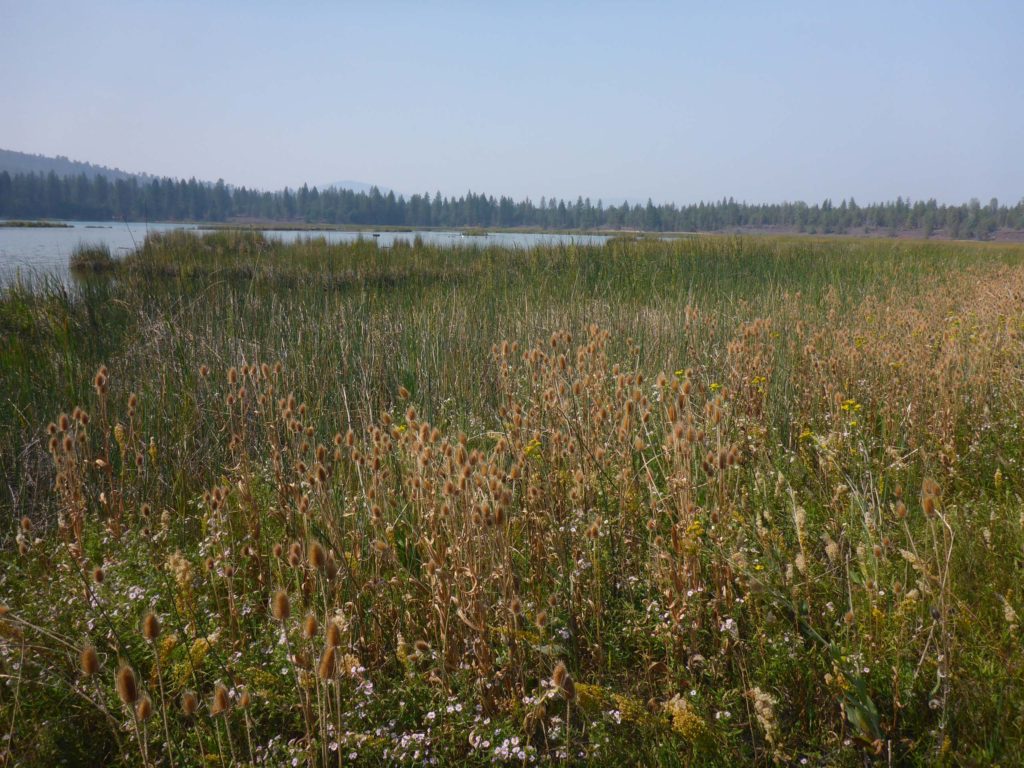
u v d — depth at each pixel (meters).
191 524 3.76
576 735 2.37
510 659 2.47
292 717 2.42
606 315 8.14
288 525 3.18
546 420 4.10
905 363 5.48
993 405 5.01
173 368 5.75
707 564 2.92
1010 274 15.69
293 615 2.71
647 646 2.73
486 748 2.23
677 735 2.26
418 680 2.42
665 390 3.26
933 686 2.36
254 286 11.41
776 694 2.41
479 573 2.59
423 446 2.84
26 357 6.61
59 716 2.30
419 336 7.13
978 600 2.72
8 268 17.62
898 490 3.10
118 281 12.18
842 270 16.48
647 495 3.46
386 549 2.77
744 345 5.61
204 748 2.24
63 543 3.09
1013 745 2.05
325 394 5.60
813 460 4.14
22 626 2.46
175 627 2.62
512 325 7.72
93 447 4.49
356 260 16.70
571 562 3.01
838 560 2.82
